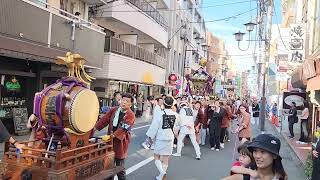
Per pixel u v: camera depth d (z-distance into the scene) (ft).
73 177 16.80
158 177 29.07
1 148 36.14
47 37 50.57
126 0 80.02
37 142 18.38
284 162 44.60
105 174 19.62
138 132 61.93
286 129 86.63
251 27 74.79
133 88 100.99
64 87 18.08
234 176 10.68
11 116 49.47
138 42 111.04
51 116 17.38
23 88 53.21
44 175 15.94
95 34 64.39
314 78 47.73
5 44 39.45
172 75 118.83
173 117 29.37
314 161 25.45
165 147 28.96
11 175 16.60
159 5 121.19
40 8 48.65
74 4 66.39
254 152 10.45
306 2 80.53
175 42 140.46
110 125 24.12
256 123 102.06
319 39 60.13
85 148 18.22
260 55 97.96
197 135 50.75
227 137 59.21
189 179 31.86
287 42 83.76
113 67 74.59
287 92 80.07
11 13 43.24
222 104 52.75
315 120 58.80
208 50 231.50
